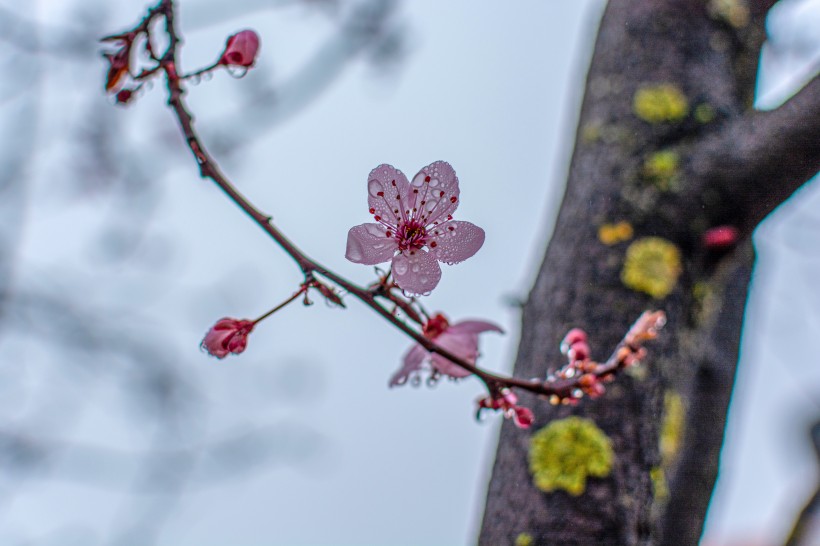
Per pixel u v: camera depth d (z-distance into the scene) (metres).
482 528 0.35
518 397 0.35
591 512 0.34
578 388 0.33
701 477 0.36
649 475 0.34
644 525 0.34
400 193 0.34
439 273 0.33
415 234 0.34
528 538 0.34
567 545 0.33
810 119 0.36
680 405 0.35
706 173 0.36
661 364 0.35
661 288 0.36
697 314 0.36
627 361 0.33
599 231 0.36
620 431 0.34
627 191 0.36
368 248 0.33
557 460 0.34
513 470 0.35
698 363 0.36
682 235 0.36
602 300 0.36
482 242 0.34
